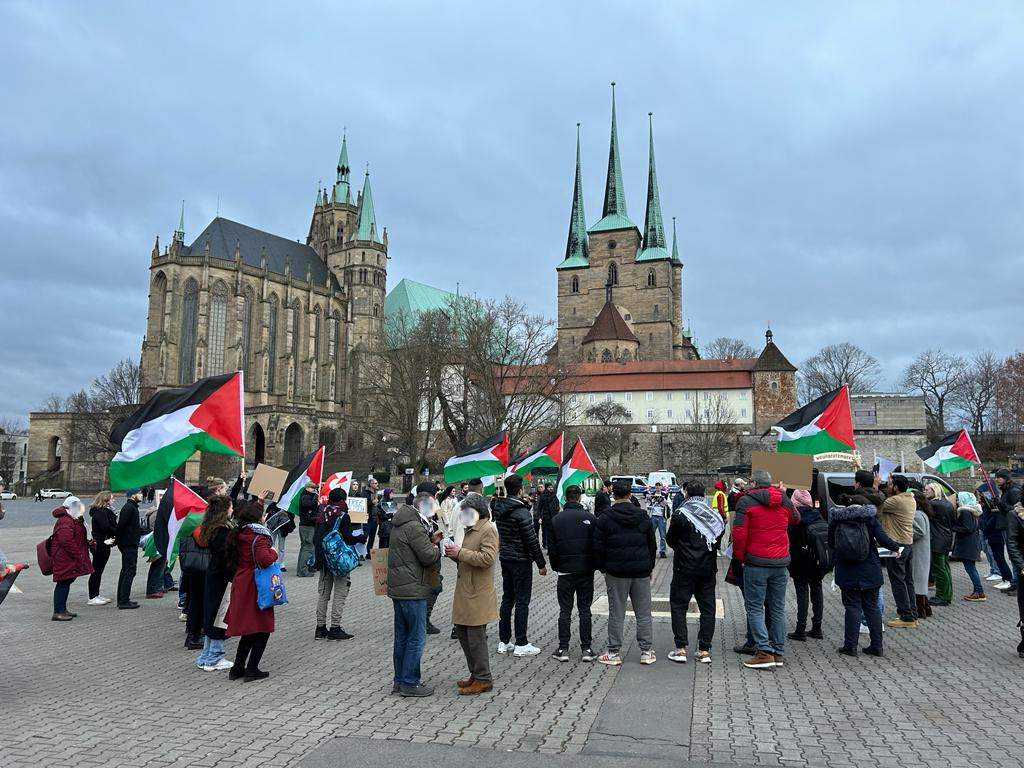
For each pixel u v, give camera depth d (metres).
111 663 12.35
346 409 133.00
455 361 77.56
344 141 159.38
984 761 7.71
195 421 14.66
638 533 12.05
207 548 12.04
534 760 7.76
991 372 124.88
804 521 14.03
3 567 10.05
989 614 16.50
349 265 144.00
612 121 156.62
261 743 8.35
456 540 25.08
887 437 94.88
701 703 9.84
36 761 7.79
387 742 8.34
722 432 104.75
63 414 119.56
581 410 116.69
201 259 114.38
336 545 14.01
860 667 11.80
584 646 12.26
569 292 154.25
